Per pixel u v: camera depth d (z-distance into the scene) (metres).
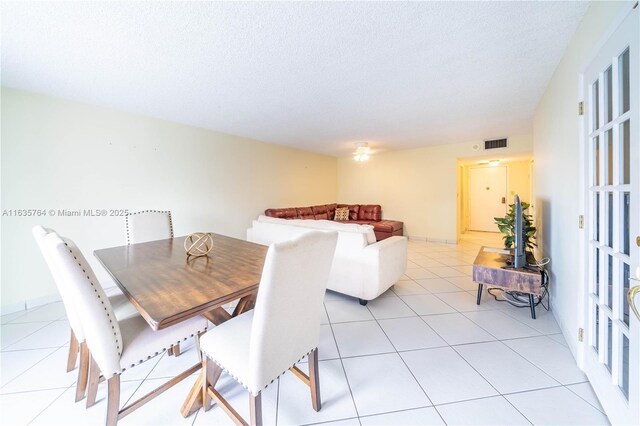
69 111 2.70
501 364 1.59
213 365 1.25
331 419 1.22
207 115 3.30
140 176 3.26
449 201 5.40
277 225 3.06
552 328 2.00
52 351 1.76
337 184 7.20
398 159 6.07
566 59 1.83
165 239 2.36
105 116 2.95
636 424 0.97
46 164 2.56
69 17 1.47
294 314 1.03
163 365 1.63
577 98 1.59
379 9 1.44
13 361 1.66
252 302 1.65
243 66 2.06
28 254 2.46
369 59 1.97
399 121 3.64
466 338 1.88
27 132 2.45
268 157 5.11
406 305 2.45
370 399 1.34
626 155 1.13
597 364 1.32
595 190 1.39
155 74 2.18
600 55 1.30
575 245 1.63
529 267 2.30
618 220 1.16
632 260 1.02
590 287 1.44
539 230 2.91
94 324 0.99
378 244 2.50
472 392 1.37
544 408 1.26
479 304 2.45
